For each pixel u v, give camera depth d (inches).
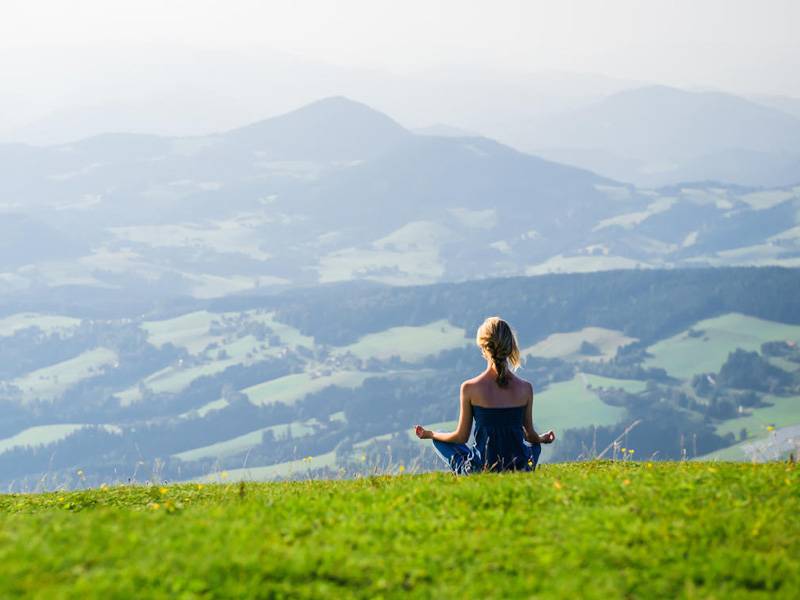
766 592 259.3
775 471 334.6
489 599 254.4
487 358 351.3
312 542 274.2
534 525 285.4
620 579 261.6
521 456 351.6
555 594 254.4
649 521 288.2
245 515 295.0
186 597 250.2
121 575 256.1
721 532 283.7
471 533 281.4
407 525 285.9
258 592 254.7
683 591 259.1
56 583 253.6
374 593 257.3
